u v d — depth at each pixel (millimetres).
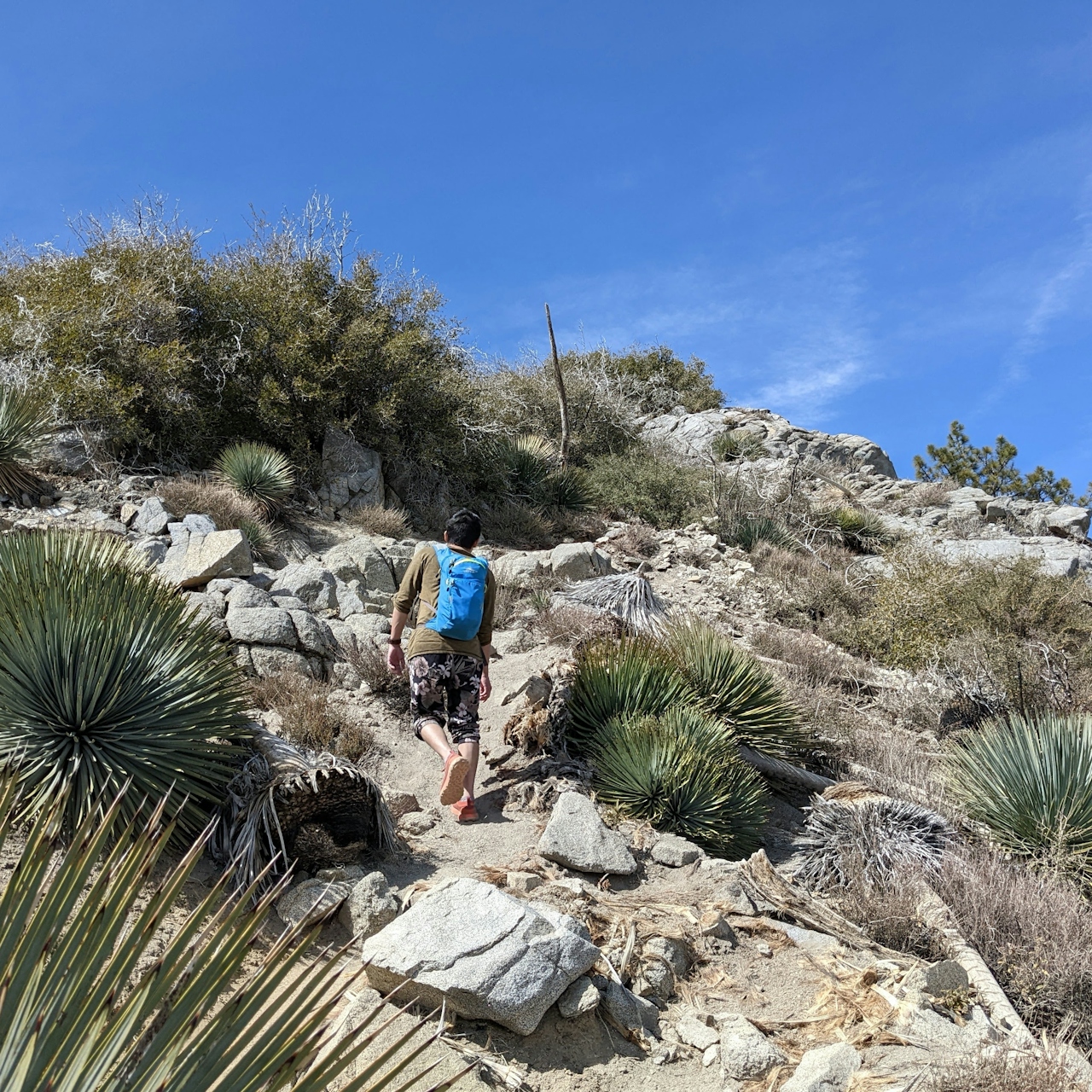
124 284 11305
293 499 11547
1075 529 19344
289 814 4215
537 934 3574
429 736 4875
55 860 3760
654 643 7141
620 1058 3402
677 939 4074
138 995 1790
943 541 17281
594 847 4664
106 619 4367
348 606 8219
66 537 5195
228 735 4570
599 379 20922
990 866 5105
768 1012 3812
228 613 6742
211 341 11984
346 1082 2963
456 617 4961
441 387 13523
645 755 5457
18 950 1803
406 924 3570
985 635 9438
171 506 9516
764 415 25953
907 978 3959
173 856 4117
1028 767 5996
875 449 24766
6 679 4039
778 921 4527
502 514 13703
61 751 4012
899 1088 3229
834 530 16500
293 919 3869
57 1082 1630
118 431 10477
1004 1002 3922
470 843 4824
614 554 13320
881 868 5129
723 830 5398
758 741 6590
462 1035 3311
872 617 11242
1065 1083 3203
